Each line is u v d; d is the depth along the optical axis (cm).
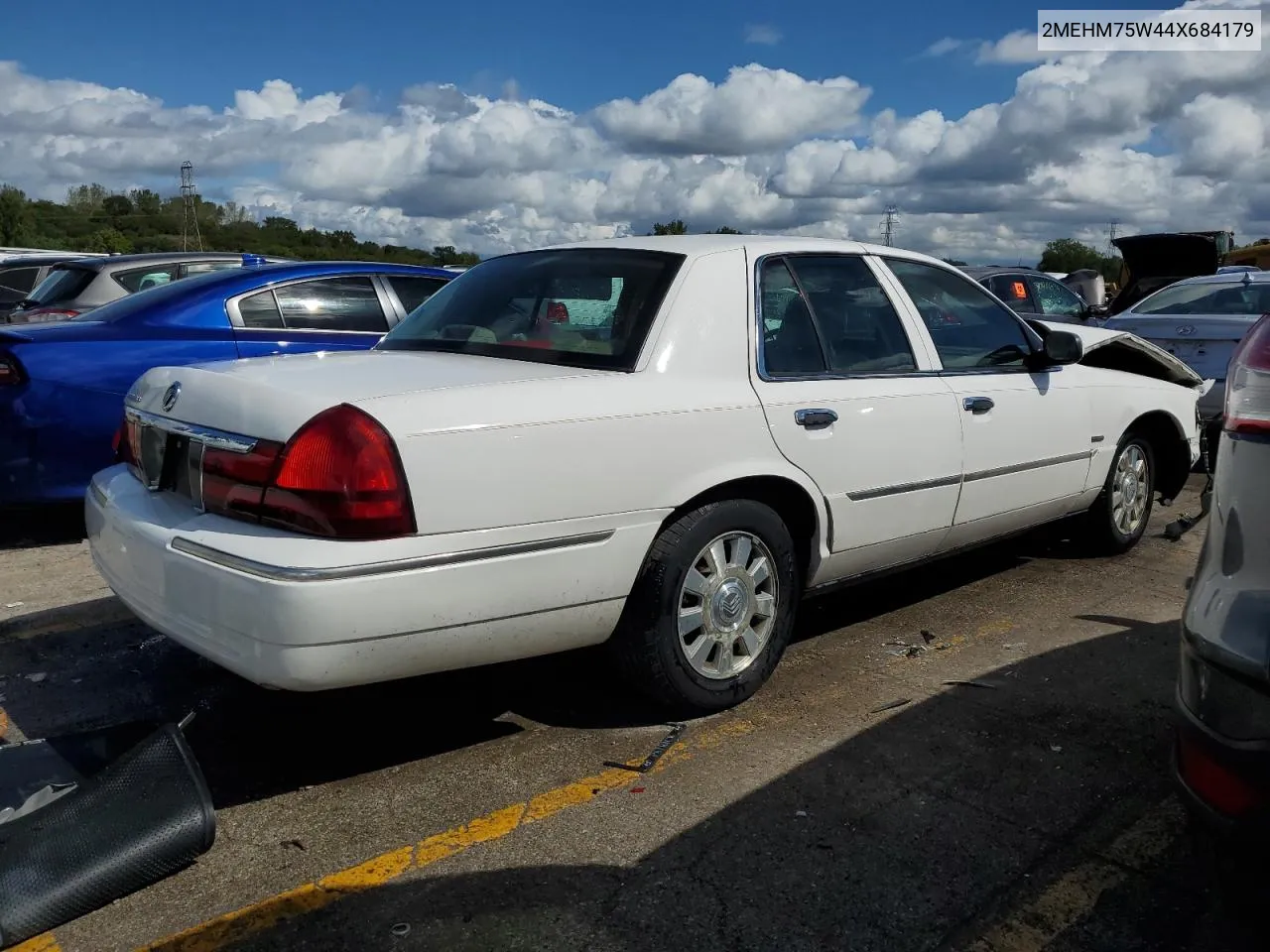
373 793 312
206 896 262
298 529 276
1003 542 584
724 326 355
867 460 383
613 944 242
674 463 326
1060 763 327
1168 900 259
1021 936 246
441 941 244
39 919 246
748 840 285
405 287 685
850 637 440
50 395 532
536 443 297
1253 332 238
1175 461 580
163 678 397
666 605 332
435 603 281
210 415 304
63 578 510
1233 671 212
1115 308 1179
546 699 377
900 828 290
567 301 365
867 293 411
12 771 293
